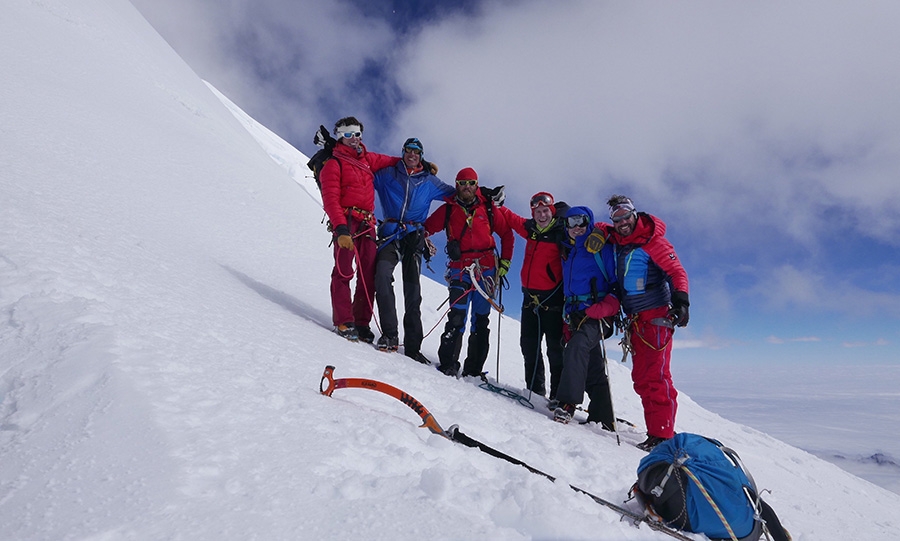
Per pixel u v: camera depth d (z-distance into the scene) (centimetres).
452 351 527
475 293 546
